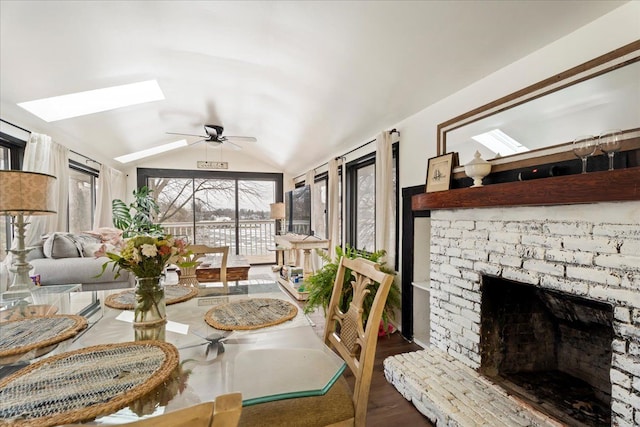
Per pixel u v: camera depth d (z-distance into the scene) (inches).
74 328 49.2
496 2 57.9
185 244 58.2
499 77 76.4
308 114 139.5
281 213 237.0
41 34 82.4
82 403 29.2
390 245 121.5
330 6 70.4
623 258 46.9
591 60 55.8
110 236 156.3
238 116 171.5
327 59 92.0
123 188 245.8
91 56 97.1
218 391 35.9
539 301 75.4
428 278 110.1
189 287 77.5
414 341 108.5
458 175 85.6
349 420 44.7
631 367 46.1
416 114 108.3
